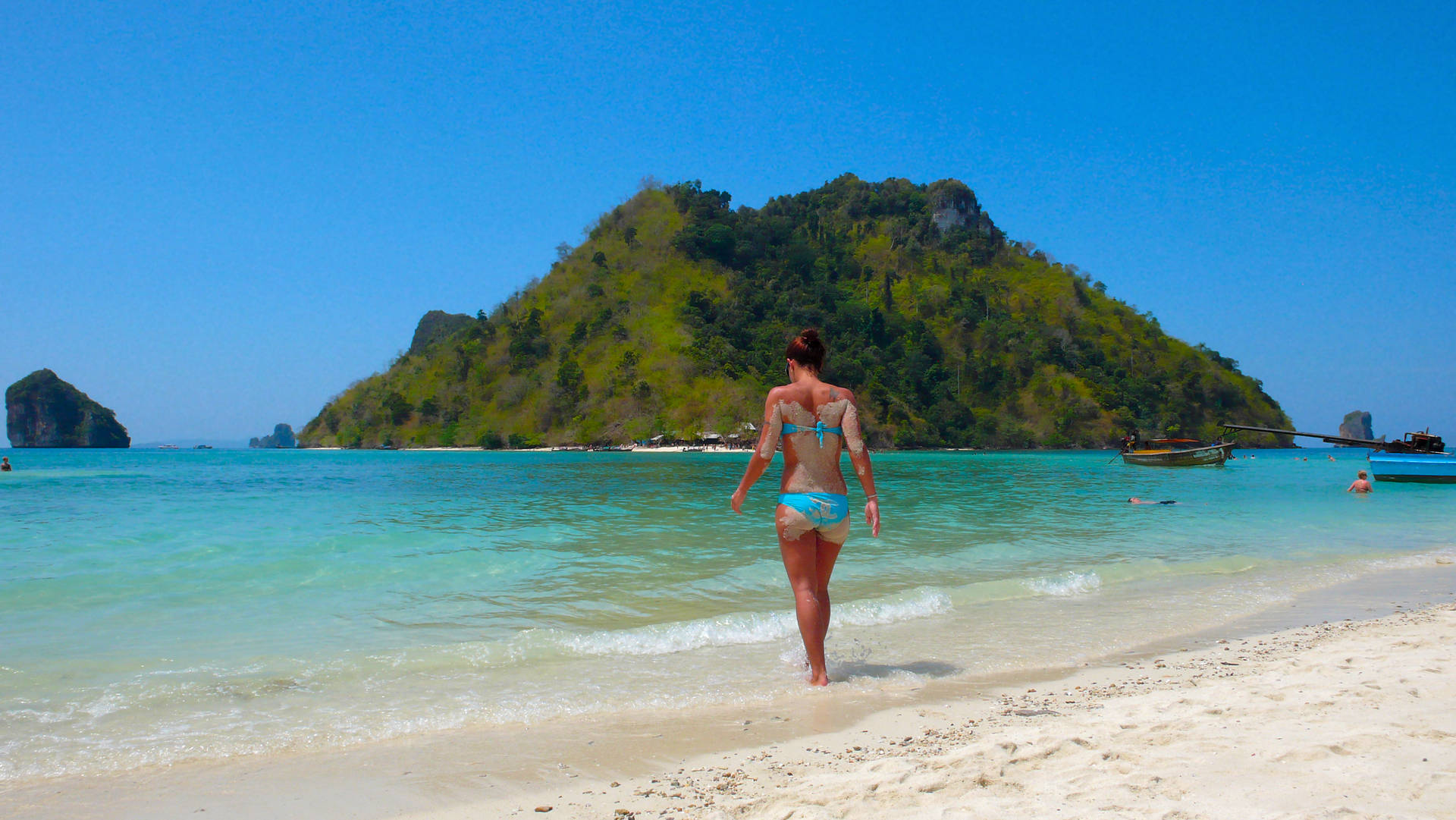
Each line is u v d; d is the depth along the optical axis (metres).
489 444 113.12
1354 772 2.72
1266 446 139.38
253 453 113.19
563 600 7.09
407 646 5.45
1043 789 2.75
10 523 12.70
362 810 2.95
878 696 4.45
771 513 15.30
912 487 25.48
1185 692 4.21
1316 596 7.82
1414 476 28.33
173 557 9.03
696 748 3.62
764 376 118.38
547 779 3.25
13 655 5.04
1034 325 145.88
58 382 170.12
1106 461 61.41
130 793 3.11
